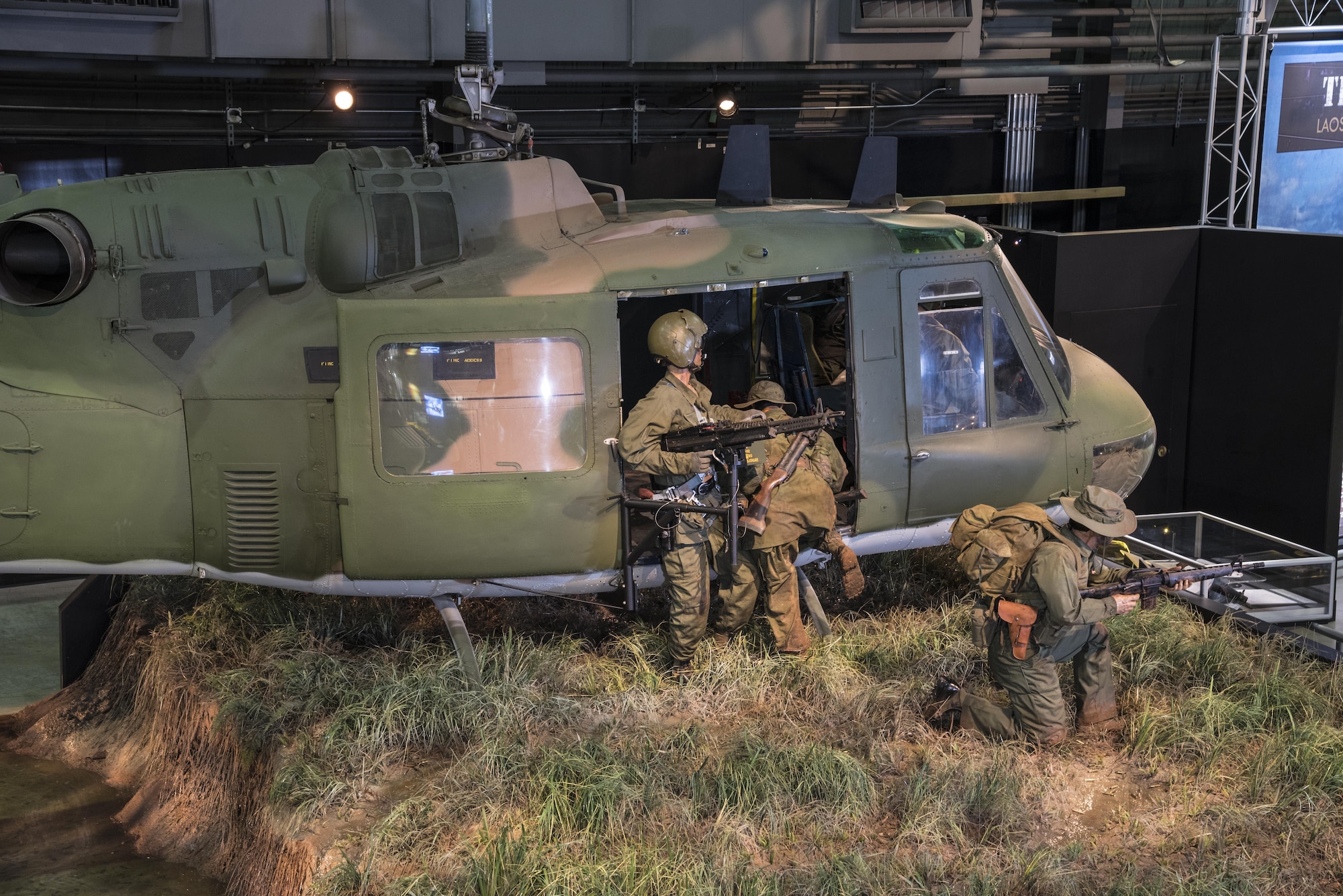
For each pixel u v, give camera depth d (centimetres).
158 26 743
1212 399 835
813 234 512
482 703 469
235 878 443
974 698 471
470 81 527
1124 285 823
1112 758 459
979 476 538
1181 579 455
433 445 462
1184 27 1190
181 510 470
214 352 465
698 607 491
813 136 1066
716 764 440
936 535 546
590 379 468
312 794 422
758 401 539
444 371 460
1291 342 765
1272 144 948
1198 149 1221
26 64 745
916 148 1105
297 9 771
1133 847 405
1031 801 424
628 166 998
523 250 500
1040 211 1193
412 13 797
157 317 462
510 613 575
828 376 607
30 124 812
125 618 609
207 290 467
